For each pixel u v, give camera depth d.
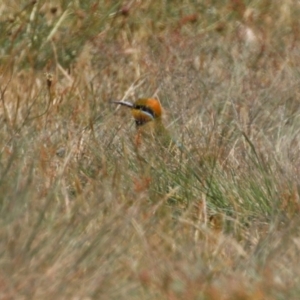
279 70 34.12
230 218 23.23
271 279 18.98
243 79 32.91
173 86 32.06
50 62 32.59
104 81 32.22
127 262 19.78
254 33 37.12
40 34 33.34
